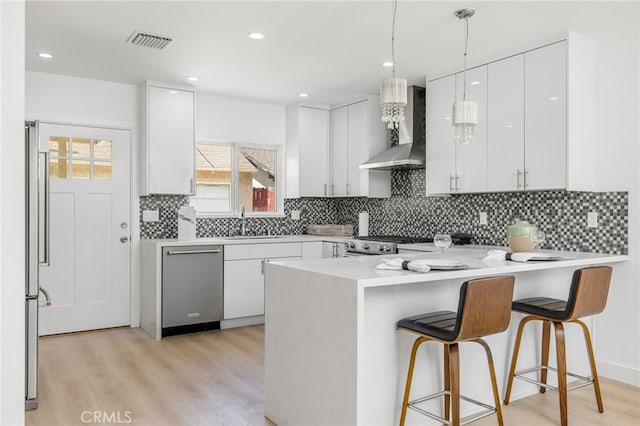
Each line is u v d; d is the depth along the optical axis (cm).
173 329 449
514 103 363
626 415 276
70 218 452
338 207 614
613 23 318
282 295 258
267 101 551
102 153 468
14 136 114
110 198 471
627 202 331
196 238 503
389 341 240
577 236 359
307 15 303
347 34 335
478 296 210
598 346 350
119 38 346
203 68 419
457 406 214
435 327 219
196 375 336
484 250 374
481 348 282
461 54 377
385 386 238
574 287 253
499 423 232
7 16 112
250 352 392
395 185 525
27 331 278
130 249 480
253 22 315
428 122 436
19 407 116
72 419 264
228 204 548
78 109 451
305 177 554
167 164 470
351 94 513
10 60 113
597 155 348
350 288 209
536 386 312
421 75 437
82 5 290
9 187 114
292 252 511
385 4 286
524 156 356
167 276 439
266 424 261
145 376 333
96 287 465
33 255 280
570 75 330
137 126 480
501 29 326
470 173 397
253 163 565
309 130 556
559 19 311
